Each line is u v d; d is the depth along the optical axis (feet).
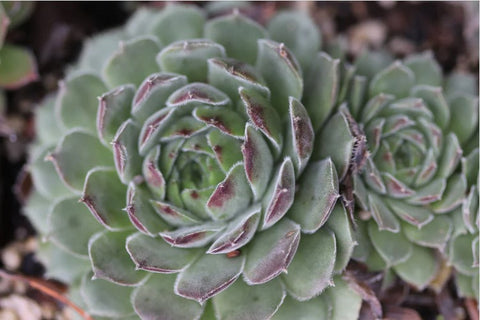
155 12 0.90
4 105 0.96
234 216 0.76
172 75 0.76
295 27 0.85
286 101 0.78
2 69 0.90
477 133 0.84
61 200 0.79
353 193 0.75
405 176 0.80
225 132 0.74
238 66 0.76
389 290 0.82
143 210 0.75
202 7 0.97
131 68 0.81
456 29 1.00
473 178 0.80
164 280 0.76
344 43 0.88
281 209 0.73
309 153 0.74
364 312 0.79
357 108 0.81
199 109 0.75
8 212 0.97
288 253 0.72
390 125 0.80
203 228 0.75
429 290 0.85
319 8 1.01
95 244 0.75
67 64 1.01
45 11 1.00
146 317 0.74
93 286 0.77
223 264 0.75
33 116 0.99
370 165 0.77
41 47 1.00
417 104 0.80
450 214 0.81
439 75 0.87
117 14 1.05
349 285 0.77
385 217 0.77
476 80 0.92
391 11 1.01
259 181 0.74
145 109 0.77
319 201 0.73
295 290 0.75
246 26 0.82
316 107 0.79
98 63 0.86
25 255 0.94
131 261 0.76
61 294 0.84
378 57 0.88
